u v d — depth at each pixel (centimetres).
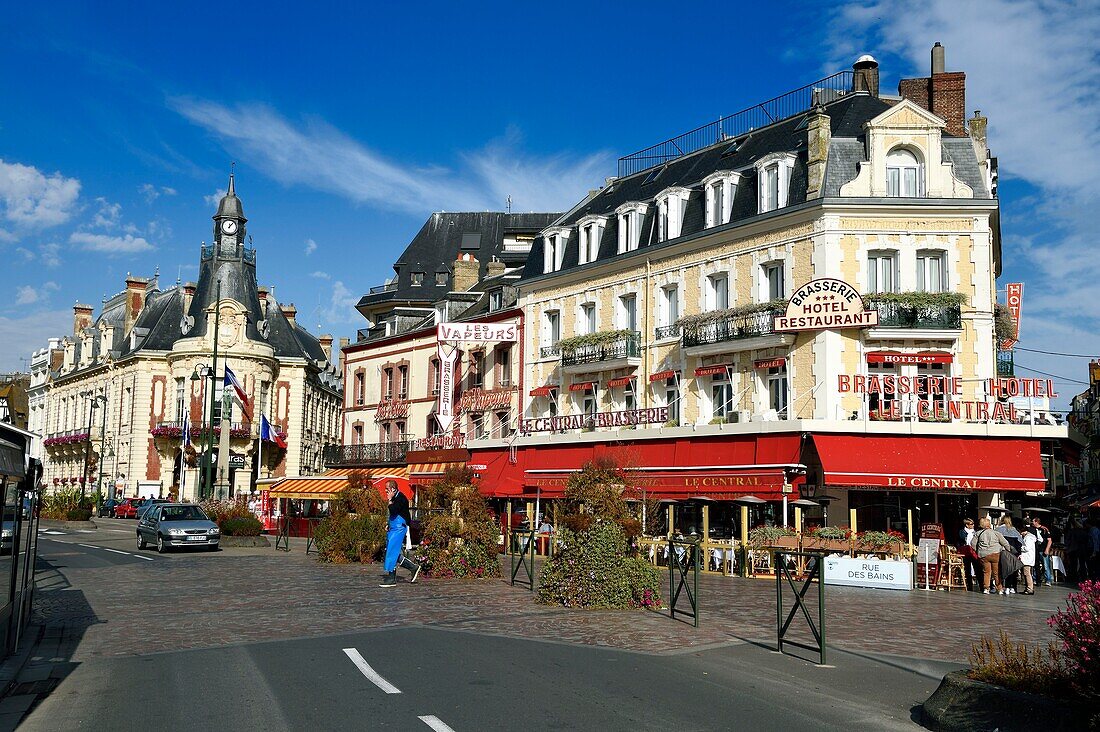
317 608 1515
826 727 769
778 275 3042
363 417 5047
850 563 2139
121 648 1144
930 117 2906
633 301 3544
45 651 1120
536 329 3941
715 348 3088
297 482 3922
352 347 5216
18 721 785
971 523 2177
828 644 1195
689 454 3050
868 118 3116
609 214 3709
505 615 1429
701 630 1292
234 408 6638
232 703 833
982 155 3259
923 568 2170
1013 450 2672
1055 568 2306
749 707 832
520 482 3478
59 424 8569
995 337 2966
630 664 1027
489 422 4141
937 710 773
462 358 4400
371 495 2606
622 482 1617
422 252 7038
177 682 930
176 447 6700
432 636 1209
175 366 6769
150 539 3127
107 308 8588
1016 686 755
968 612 1591
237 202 7225
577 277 3750
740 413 2983
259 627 1306
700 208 3334
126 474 6825
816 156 2928
